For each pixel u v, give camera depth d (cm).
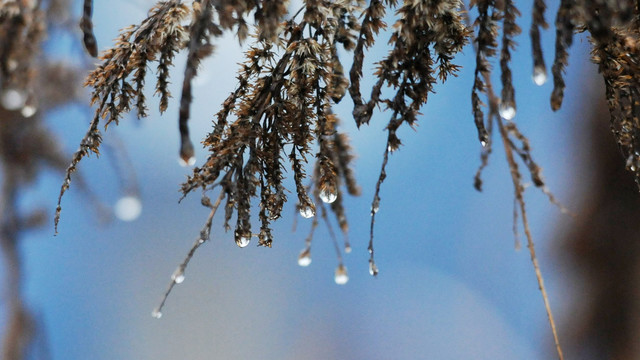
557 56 65
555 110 65
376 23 66
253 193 66
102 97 66
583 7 65
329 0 66
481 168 66
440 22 66
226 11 65
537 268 66
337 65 66
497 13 65
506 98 65
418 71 66
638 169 66
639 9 66
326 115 66
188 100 65
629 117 66
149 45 66
